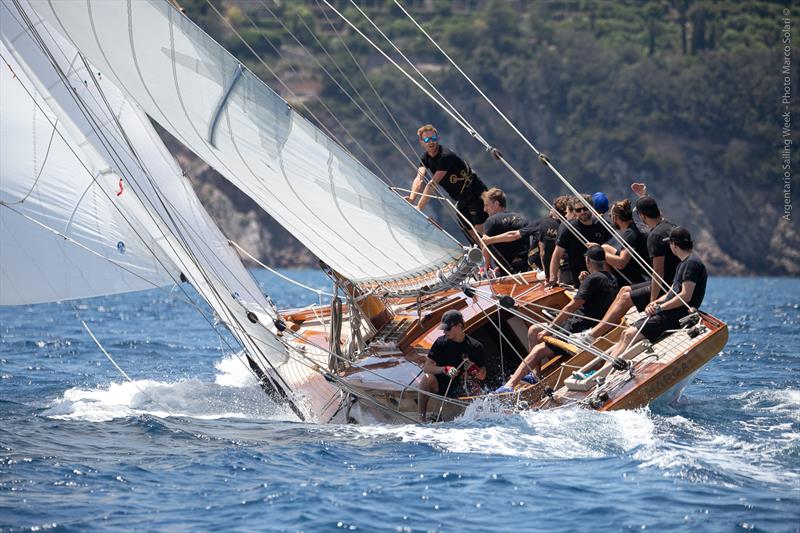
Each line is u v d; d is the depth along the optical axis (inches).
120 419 1309.1
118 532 865.5
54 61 1264.8
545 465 1050.7
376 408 1294.3
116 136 1395.2
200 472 1043.3
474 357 1244.5
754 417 1293.1
